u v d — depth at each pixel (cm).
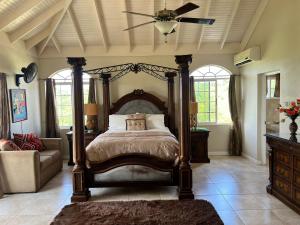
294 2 431
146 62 670
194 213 353
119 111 661
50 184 485
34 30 558
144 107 660
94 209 370
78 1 518
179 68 415
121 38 639
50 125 661
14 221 341
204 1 528
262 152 596
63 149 689
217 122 709
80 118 410
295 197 356
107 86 650
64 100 702
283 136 387
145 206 378
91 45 662
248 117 640
